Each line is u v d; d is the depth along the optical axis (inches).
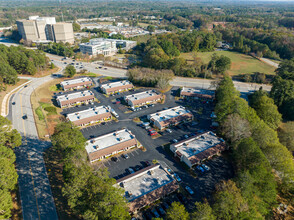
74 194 2348.7
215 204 2301.9
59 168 3435.0
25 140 4040.4
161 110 5354.3
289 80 5492.1
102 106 5270.7
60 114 5088.6
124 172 3388.3
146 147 3996.1
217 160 3671.3
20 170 3339.1
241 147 3171.8
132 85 6727.4
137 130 4517.7
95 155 3565.5
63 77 7475.4
